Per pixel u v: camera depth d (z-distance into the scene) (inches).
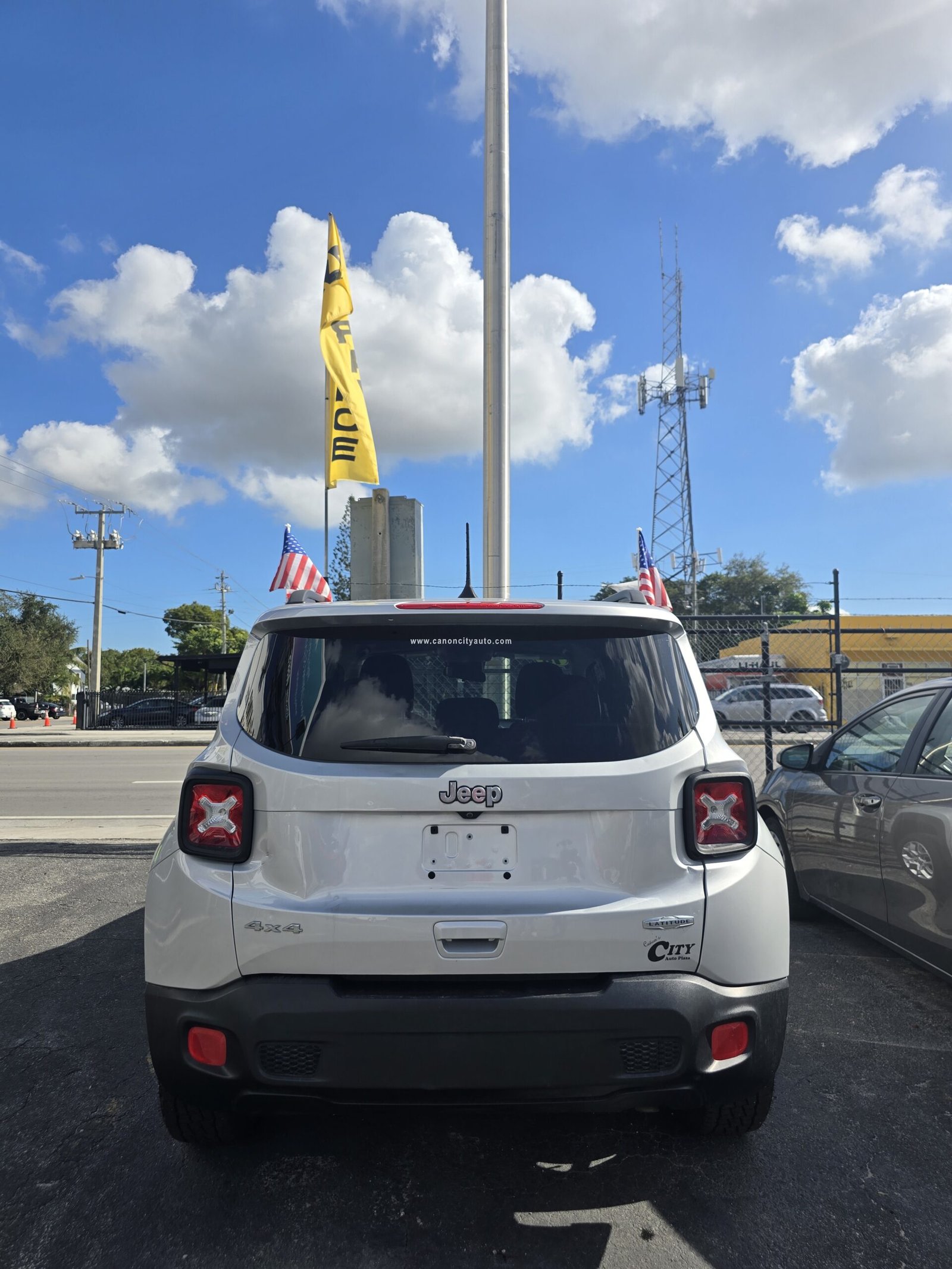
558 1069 91.4
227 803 97.1
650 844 95.9
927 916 151.6
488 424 327.6
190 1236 95.9
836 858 189.0
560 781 95.3
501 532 326.0
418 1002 91.0
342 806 94.6
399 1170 108.8
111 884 259.3
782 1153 112.5
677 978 93.7
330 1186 105.3
